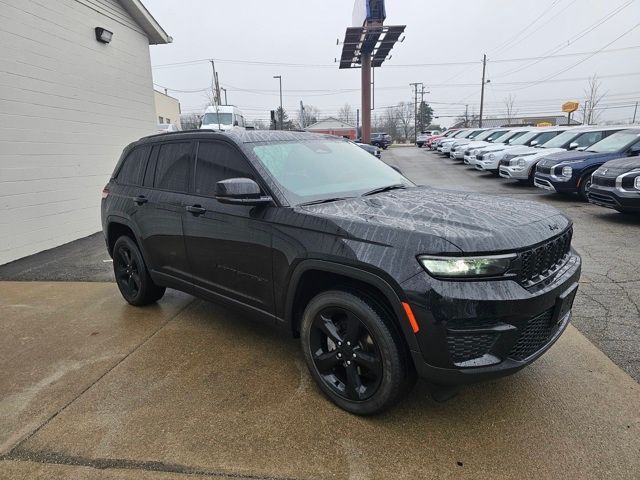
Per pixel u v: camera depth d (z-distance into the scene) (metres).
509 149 15.02
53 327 4.17
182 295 4.95
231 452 2.37
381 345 2.43
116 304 4.75
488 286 2.19
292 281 2.82
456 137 26.91
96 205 9.25
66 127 8.30
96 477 2.22
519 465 2.21
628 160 7.56
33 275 6.08
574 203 9.68
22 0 7.26
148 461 2.32
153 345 3.69
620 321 3.74
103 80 9.42
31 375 3.28
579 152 10.14
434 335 2.20
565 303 2.55
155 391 2.99
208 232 3.39
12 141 7.05
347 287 2.61
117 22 9.88
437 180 15.46
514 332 2.23
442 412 2.65
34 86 7.52
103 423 2.66
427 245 2.24
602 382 2.88
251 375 3.15
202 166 3.58
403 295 2.25
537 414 2.59
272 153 3.30
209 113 22.33
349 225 2.53
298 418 2.64
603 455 2.25
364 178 3.53
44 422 2.69
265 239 2.95
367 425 2.56
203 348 3.60
